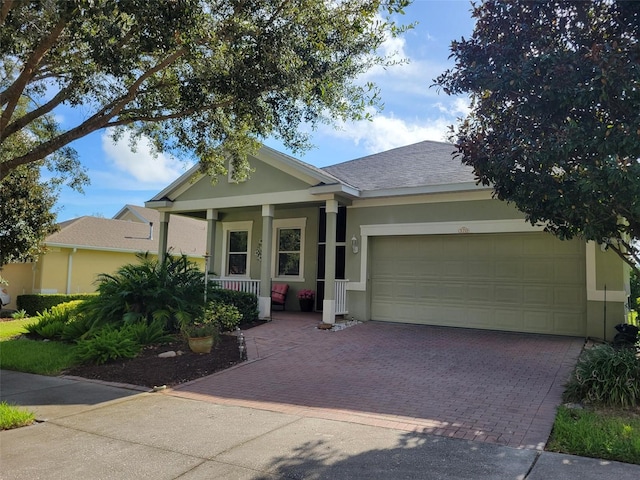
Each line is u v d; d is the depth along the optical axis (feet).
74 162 35.99
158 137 31.53
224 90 23.09
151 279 36.45
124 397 22.62
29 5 20.71
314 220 49.67
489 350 29.78
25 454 15.44
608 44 16.98
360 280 41.98
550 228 20.77
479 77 19.12
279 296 49.65
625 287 32.96
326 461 14.35
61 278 69.46
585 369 20.16
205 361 28.81
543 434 16.28
